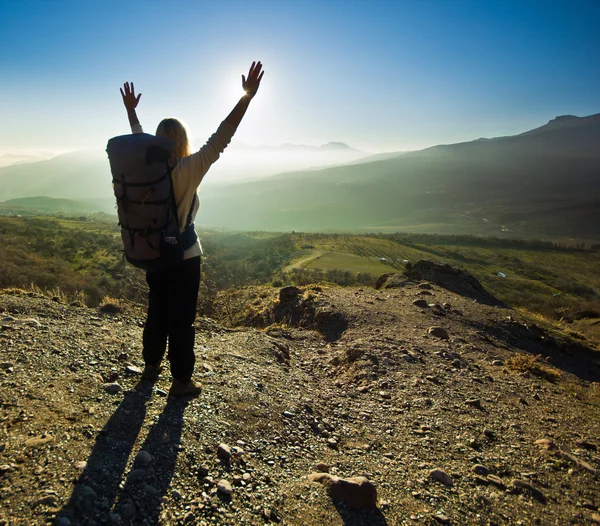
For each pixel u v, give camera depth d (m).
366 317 8.78
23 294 5.85
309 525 2.48
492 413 5.08
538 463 3.88
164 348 3.76
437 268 14.44
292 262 89.06
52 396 3.17
